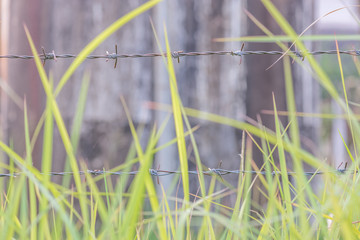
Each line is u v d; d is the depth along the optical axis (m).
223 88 5.29
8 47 5.38
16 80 5.32
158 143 5.15
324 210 2.05
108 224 1.99
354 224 2.08
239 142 5.28
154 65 5.23
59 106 5.21
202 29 5.27
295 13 5.47
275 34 5.35
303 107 5.63
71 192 1.96
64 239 2.51
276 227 2.20
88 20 5.20
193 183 5.09
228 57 5.30
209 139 5.23
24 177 2.00
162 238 1.98
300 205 1.96
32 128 5.21
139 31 5.19
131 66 5.20
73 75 5.21
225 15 5.30
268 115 5.37
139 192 1.81
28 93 5.29
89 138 5.18
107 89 5.20
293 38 1.84
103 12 5.19
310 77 5.68
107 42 5.19
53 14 5.23
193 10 5.25
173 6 5.18
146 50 5.21
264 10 5.34
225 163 5.26
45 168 1.82
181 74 5.20
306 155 1.95
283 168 2.04
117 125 5.18
